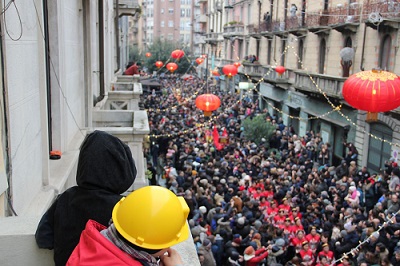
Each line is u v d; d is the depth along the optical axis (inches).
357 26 761.0
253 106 1165.7
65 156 279.1
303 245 350.9
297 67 1057.5
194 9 2952.8
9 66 164.1
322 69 928.9
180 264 79.1
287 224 396.2
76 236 94.5
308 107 962.7
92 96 433.1
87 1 401.1
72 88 333.7
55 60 265.1
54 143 272.8
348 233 365.4
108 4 678.5
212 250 349.4
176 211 75.5
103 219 93.6
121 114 450.6
